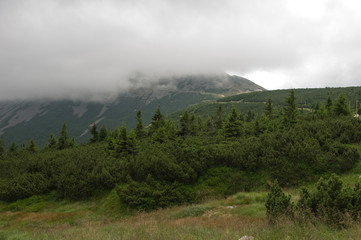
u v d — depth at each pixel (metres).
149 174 18.72
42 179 23.58
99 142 56.28
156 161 19.53
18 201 21.00
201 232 8.34
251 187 17.77
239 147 21.98
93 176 20.95
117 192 17.56
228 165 20.19
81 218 16.23
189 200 17.25
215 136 37.66
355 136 20.19
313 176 16.69
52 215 17.31
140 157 22.50
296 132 23.05
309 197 8.92
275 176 17.47
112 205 17.45
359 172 15.45
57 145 58.09
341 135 20.66
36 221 16.22
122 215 16.06
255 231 7.62
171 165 19.02
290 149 18.92
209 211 13.87
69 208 19.02
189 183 18.73
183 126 41.41
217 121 51.50
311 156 17.62
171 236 7.62
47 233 10.94
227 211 12.96
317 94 161.50
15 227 15.05
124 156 29.59
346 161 16.41
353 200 7.88
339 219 7.38
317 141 19.78
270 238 6.67
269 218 8.77
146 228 9.42
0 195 21.53
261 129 35.62
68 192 20.62
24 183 22.55
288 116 37.75
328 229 7.12
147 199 16.78
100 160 25.94
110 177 20.50
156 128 48.94
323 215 7.84
